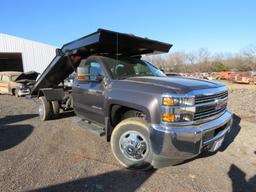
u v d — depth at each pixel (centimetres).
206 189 277
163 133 270
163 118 273
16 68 2483
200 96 286
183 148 268
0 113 761
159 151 276
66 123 601
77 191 274
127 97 318
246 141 443
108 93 357
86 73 405
